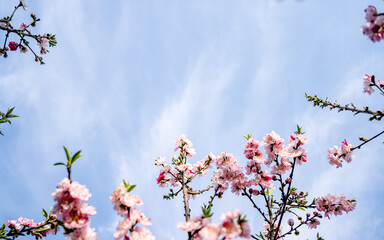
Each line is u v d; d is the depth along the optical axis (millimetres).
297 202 5023
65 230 2598
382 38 2771
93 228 2721
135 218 2746
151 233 2799
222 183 5246
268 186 5062
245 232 2436
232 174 5270
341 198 4801
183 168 5598
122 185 2840
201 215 3031
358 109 4270
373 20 2773
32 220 4824
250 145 5203
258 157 5117
